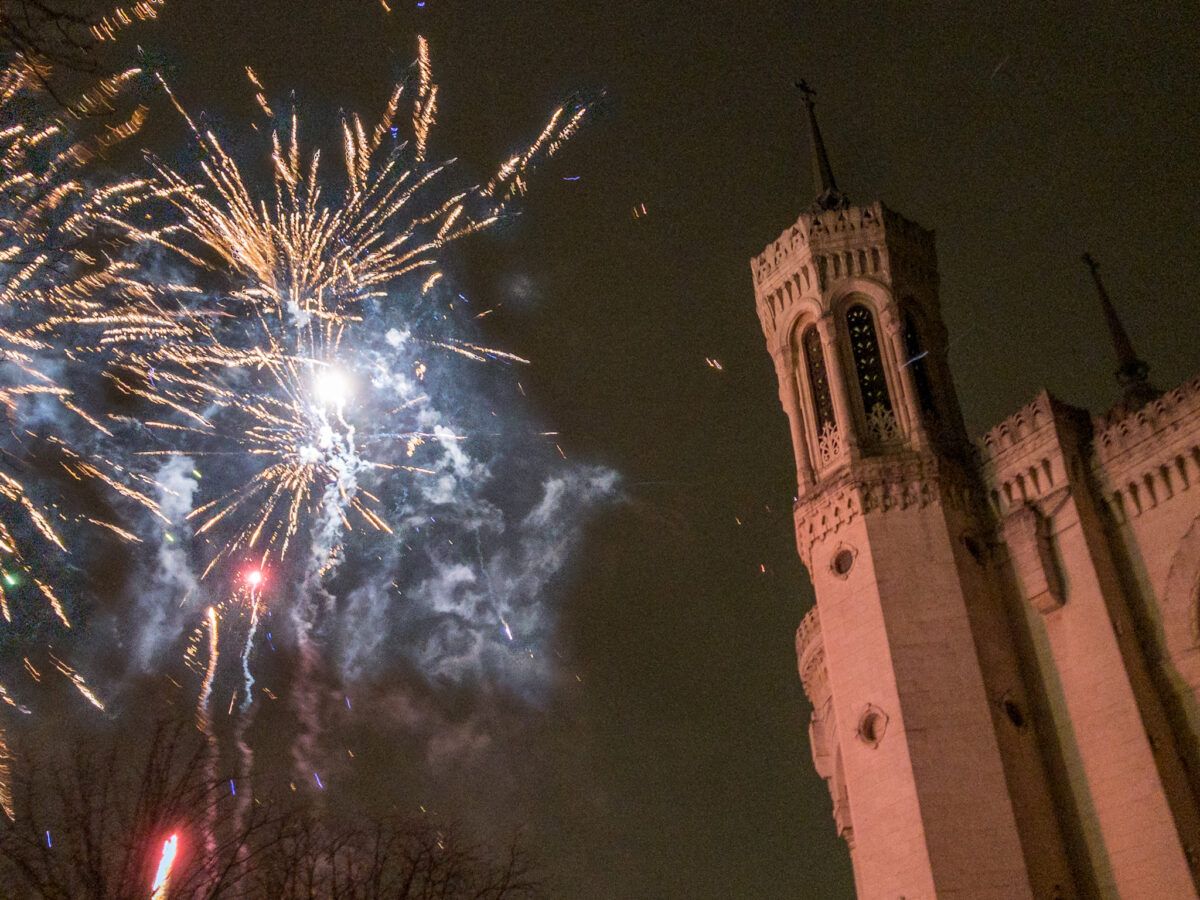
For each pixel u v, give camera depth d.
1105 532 39.50
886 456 42.62
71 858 19.45
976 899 34.66
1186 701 35.91
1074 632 38.06
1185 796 34.72
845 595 41.28
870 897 36.81
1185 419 37.50
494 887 29.84
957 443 43.84
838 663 40.69
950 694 38.00
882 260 46.75
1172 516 37.56
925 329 47.03
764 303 49.28
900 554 40.78
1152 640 37.28
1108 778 35.78
